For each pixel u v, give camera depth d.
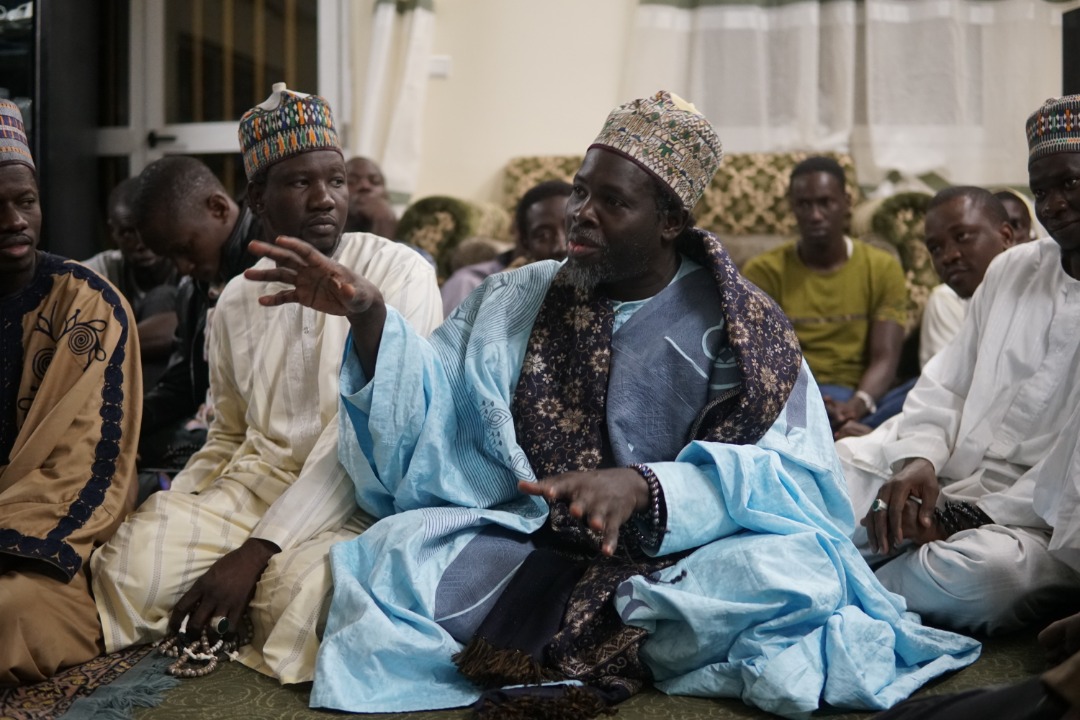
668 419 2.38
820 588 2.14
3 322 2.56
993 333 2.90
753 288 2.46
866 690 2.05
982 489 2.79
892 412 4.25
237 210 3.52
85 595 2.40
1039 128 2.67
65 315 2.56
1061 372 2.76
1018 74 5.54
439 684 2.17
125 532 2.47
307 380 2.70
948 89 5.59
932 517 2.69
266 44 6.35
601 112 6.17
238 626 2.41
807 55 5.70
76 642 2.35
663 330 2.41
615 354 2.41
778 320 2.46
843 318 4.69
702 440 2.31
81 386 2.50
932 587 2.55
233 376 2.83
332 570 2.31
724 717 2.06
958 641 2.34
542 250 4.46
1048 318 2.82
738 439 2.30
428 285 2.74
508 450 2.33
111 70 6.18
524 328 2.49
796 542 2.19
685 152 2.33
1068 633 2.13
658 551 2.20
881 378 4.51
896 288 4.67
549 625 2.18
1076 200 2.62
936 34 5.58
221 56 6.39
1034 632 2.61
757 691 2.06
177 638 2.39
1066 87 3.72
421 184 6.37
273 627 2.32
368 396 2.30
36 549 2.32
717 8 5.79
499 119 6.28
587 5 6.16
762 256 4.92
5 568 2.33
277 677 2.24
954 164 5.61
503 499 2.44
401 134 6.12
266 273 2.15
